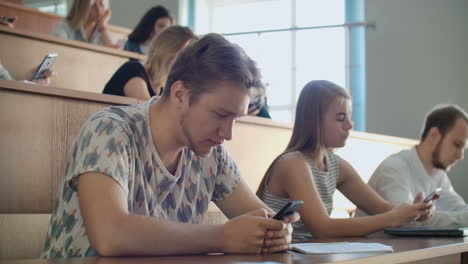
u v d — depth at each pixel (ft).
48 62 9.27
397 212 5.63
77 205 3.79
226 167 4.63
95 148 3.54
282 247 3.53
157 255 3.24
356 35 17.85
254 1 20.26
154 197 4.02
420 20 16.60
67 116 5.13
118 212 3.30
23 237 4.66
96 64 10.99
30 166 4.88
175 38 8.40
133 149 3.82
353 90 17.69
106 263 2.76
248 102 3.63
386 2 17.15
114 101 5.47
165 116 3.94
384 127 16.80
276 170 6.10
